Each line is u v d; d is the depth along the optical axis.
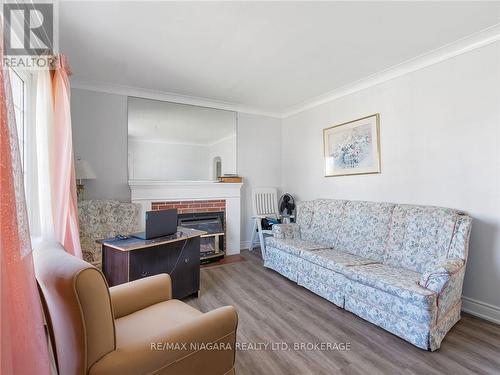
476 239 2.36
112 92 3.57
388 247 2.68
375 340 1.97
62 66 2.04
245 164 4.65
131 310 1.52
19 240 0.91
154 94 3.81
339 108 3.76
